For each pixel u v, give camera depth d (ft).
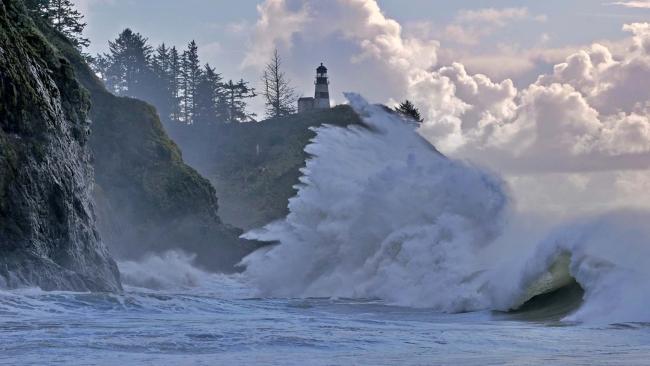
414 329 183.62
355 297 300.81
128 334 163.84
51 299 223.10
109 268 356.38
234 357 140.67
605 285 208.64
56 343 151.33
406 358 140.97
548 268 224.94
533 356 142.72
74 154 349.61
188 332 167.94
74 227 325.83
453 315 230.27
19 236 286.05
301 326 185.06
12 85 302.04
